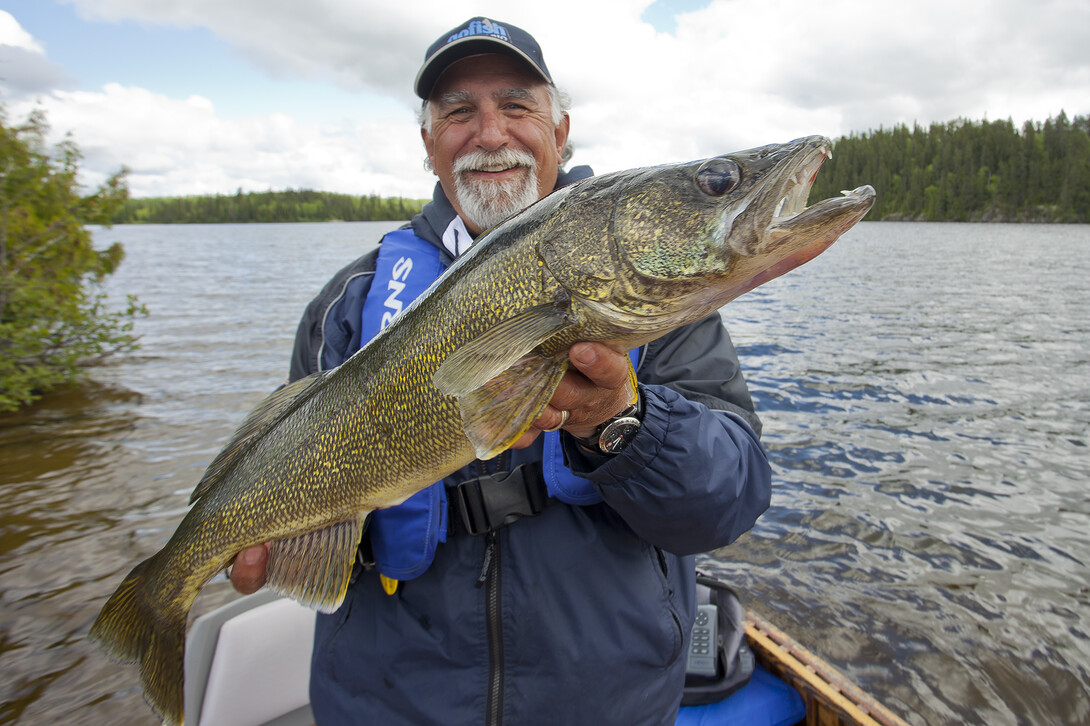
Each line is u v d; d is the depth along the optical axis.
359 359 1.95
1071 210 87.56
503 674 1.85
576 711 1.84
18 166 11.23
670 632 1.93
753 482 1.89
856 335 13.89
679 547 1.81
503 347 1.63
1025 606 4.61
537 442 2.02
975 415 8.39
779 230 1.55
